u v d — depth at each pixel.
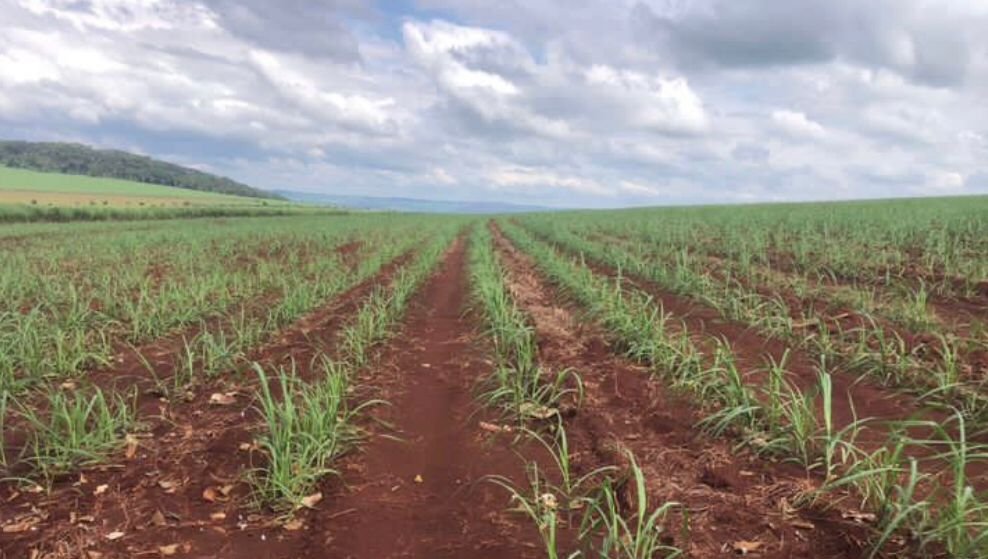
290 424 4.32
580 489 4.20
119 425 5.14
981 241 14.65
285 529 3.78
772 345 7.38
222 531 3.75
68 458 4.56
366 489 4.30
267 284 13.01
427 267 16.28
